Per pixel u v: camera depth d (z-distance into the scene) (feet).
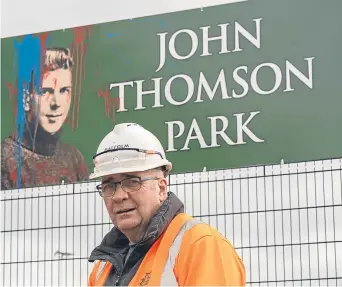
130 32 27.30
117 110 27.14
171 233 15.94
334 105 24.89
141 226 16.28
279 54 25.57
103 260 16.80
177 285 15.44
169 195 16.46
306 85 25.17
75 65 27.89
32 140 28.19
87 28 27.89
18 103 28.50
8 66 28.78
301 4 25.57
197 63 26.32
